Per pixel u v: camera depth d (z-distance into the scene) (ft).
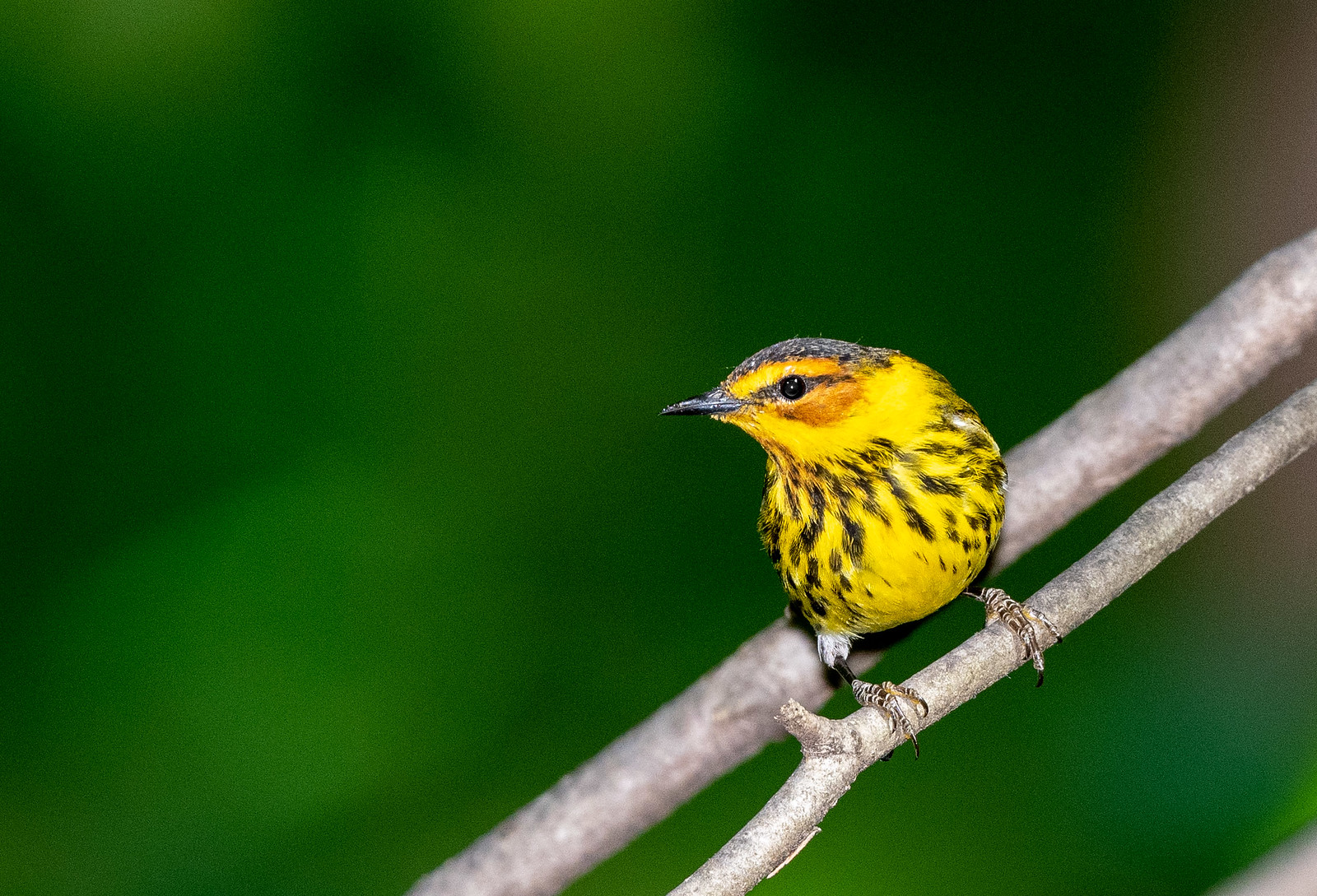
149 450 45.78
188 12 46.60
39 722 41.14
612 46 49.21
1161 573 40.73
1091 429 27.89
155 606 42.98
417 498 45.78
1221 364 27.14
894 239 49.67
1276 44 43.24
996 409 47.34
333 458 46.01
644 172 49.73
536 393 47.96
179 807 40.11
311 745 41.27
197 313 47.19
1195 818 35.17
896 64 50.57
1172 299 46.34
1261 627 38.52
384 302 47.96
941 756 38.58
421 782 41.04
